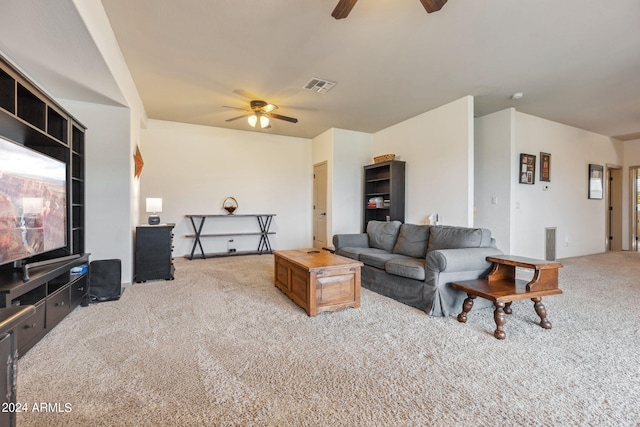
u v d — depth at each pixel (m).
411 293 2.83
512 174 4.58
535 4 2.31
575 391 1.52
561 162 5.48
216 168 5.93
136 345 2.00
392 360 1.82
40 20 1.94
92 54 2.36
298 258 3.01
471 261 2.68
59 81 2.83
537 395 1.48
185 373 1.66
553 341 2.09
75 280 2.62
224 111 4.93
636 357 1.87
